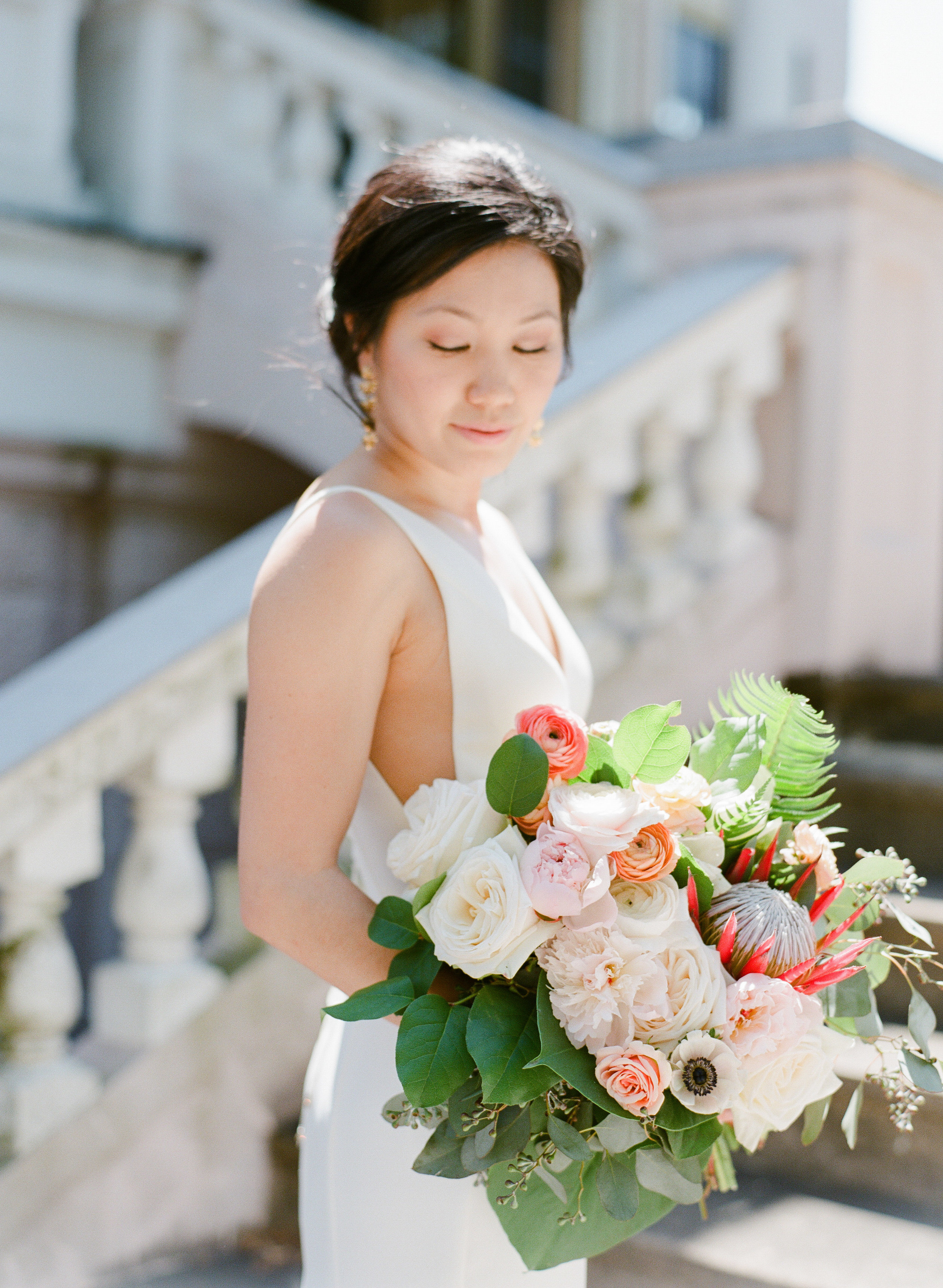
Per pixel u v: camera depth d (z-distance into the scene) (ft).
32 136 14.58
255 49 14.80
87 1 15.31
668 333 10.18
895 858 4.24
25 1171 7.50
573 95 28.73
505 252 4.25
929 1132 6.72
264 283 14.43
